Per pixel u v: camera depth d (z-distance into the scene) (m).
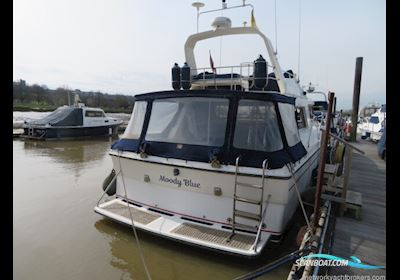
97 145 16.25
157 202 4.79
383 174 8.22
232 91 4.27
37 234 4.88
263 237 3.95
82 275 3.77
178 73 5.36
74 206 6.28
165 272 3.83
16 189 7.59
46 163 11.13
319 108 10.77
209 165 4.15
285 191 3.85
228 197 4.19
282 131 4.18
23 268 3.89
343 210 4.92
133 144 4.98
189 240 3.92
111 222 5.26
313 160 6.16
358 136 20.69
